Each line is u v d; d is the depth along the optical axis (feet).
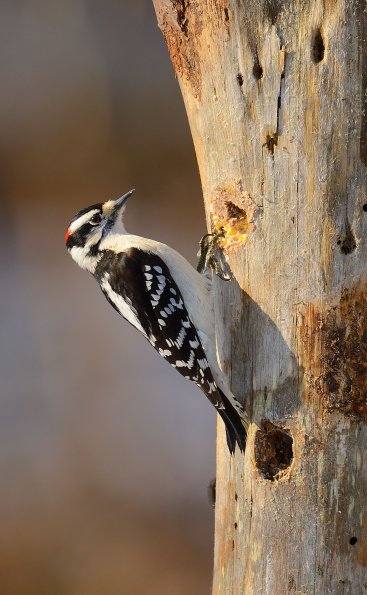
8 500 53.62
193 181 74.59
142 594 48.78
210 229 29.66
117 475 55.21
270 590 27.25
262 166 26.99
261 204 27.14
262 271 27.27
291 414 26.71
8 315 65.87
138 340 65.05
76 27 77.10
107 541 51.39
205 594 48.67
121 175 74.64
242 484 28.12
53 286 68.74
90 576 49.57
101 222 34.14
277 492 26.96
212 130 28.53
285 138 26.25
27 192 73.87
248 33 26.50
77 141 74.95
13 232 72.49
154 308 31.30
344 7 24.88
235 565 28.60
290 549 26.81
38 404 59.57
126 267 32.32
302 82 25.71
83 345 64.13
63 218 73.46
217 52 27.53
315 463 26.32
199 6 27.58
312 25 25.35
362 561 26.07
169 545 51.19
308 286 26.20
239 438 28.04
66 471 55.01
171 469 55.11
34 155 74.49
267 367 27.30
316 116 25.57
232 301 28.40
